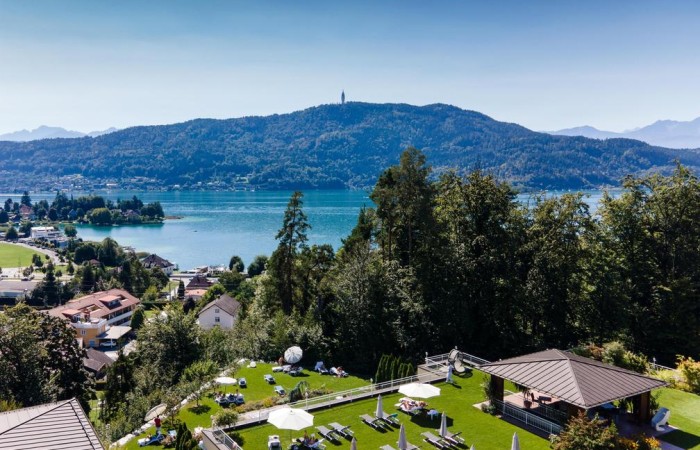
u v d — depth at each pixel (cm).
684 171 5041
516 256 5075
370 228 6650
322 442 2756
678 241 4953
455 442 2695
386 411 3167
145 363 5150
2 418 2100
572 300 5053
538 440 2748
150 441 3281
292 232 6206
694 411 3114
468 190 5141
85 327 10188
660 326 4875
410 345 4812
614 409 2952
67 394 5309
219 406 3744
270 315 6203
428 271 5016
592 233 5159
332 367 4691
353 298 4956
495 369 3059
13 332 4694
